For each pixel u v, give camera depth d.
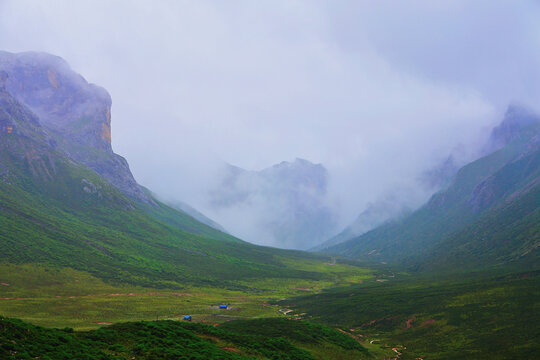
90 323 97.56
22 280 138.75
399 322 119.00
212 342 72.38
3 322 48.97
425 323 112.94
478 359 79.69
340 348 90.31
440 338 100.31
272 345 79.75
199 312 128.88
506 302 113.50
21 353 42.81
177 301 146.25
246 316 127.62
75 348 50.12
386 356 91.00
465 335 98.19
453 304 122.81
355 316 131.88
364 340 106.50
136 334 64.38
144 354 55.16
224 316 124.38
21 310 103.56
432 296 137.88
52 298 125.56
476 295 126.38
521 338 87.62
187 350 60.84
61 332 56.25
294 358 75.19
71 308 113.69
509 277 148.00
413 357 88.81
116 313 114.31
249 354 70.75
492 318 104.62
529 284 126.00
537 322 94.81
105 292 148.88
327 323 127.81
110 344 57.38
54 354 45.78
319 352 84.25
